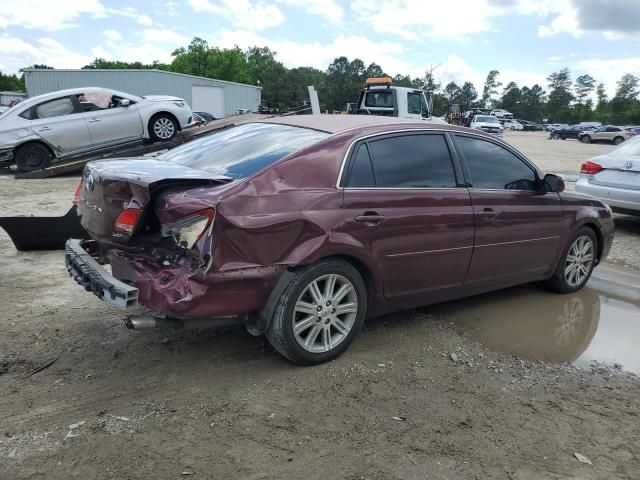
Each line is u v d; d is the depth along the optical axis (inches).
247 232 127.0
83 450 108.7
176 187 130.6
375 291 155.3
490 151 185.2
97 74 1478.8
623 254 284.4
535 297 213.5
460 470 107.7
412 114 666.2
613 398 139.1
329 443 114.4
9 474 101.0
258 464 106.9
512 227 184.7
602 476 108.1
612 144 1632.6
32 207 340.5
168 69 3442.4
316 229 137.3
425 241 160.1
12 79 4173.2
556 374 150.6
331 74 4153.5
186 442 112.7
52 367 141.5
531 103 5083.7
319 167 143.4
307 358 143.8
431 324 181.0
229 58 3440.0
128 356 148.6
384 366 149.4
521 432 121.8
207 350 153.7
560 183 190.7
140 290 126.4
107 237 137.2
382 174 154.7
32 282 204.8
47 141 487.5
